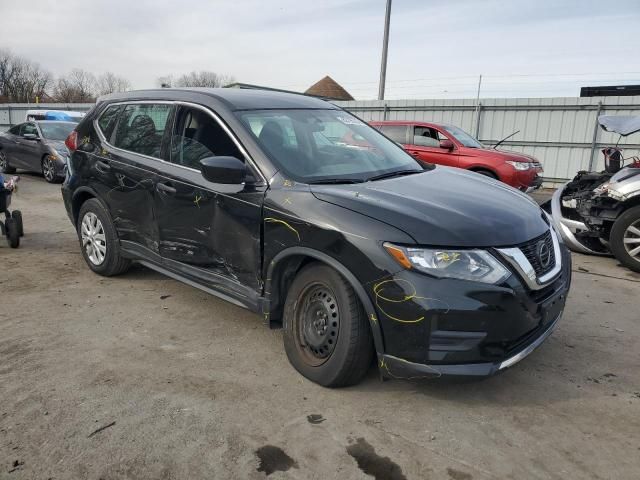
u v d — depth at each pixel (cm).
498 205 318
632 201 586
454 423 286
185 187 385
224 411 293
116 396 306
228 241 356
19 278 512
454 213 292
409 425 283
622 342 392
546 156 1630
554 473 248
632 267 585
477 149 1061
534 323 290
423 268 270
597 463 255
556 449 265
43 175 1337
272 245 325
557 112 1588
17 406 295
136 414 289
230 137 366
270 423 283
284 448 263
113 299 459
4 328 397
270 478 243
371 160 392
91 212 499
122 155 454
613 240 591
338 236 290
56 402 299
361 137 423
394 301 273
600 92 1675
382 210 290
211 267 378
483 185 369
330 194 310
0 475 241
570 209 677
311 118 408
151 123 438
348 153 390
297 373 334
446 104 1761
